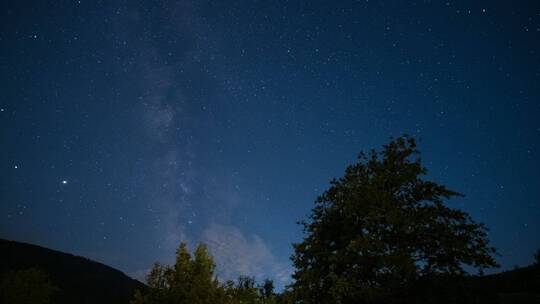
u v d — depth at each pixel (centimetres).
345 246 1398
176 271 1553
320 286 1384
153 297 1484
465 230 1355
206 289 1511
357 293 1217
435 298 1188
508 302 1836
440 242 1329
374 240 1270
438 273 1280
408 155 1498
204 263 1589
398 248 1317
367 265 1304
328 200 1547
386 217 1309
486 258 1284
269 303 1480
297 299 1388
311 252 1453
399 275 1249
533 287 2219
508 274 2614
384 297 1232
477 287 1227
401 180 1419
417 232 1321
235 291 1661
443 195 1438
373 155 1541
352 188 1484
